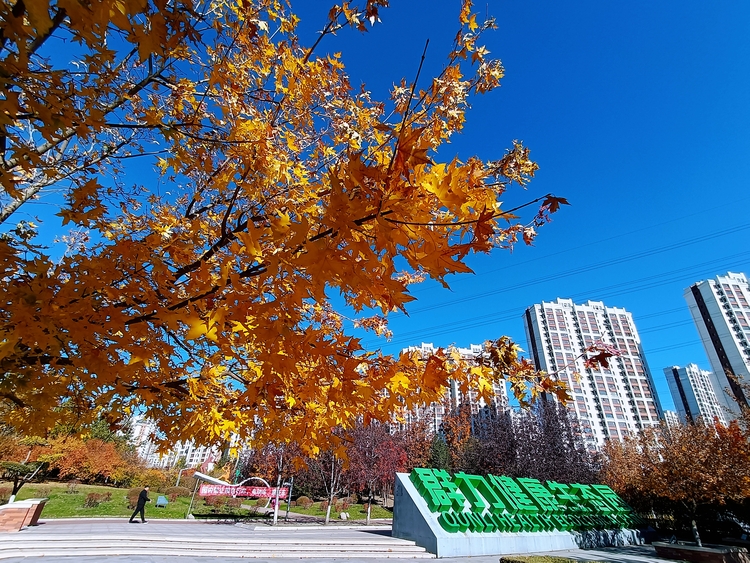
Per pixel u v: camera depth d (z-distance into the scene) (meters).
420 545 11.09
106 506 18.50
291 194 2.38
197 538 10.01
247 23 2.05
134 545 8.92
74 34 1.23
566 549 13.51
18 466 18.98
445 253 1.02
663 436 22.20
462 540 11.00
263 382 1.81
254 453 28.70
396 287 1.04
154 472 29.47
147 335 1.54
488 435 23.02
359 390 1.63
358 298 1.40
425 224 1.00
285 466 19.02
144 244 1.82
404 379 1.71
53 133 1.35
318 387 1.85
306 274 1.19
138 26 1.03
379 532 13.65
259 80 2.45
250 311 1.26
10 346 1.22
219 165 2.50
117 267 1.66
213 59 2.07
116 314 1.43
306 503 27.41
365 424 2.07
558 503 15.23
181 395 2.37
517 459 20.33
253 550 9.74
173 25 1.42
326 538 11.30
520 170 1.66
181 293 1.74
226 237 2.20
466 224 1.12
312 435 2.16
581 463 20.58
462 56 1.58
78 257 1.59
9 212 2.67
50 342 1.29
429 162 0.99
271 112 2.63
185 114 2.35
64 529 10.71
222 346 1.58
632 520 17.33
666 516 18.52
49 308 1.33
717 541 16.47
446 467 31.14
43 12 0.85
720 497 13.40
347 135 2.42
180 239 2.26
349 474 20.03
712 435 14.85
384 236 0.99
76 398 1.98
